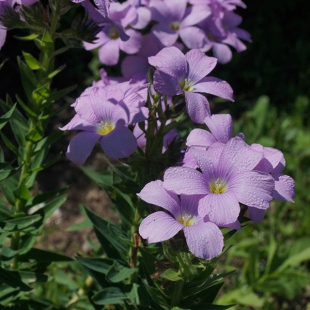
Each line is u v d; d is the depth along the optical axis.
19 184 0.41
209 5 0.43
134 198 0.39
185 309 0.33
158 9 0.42
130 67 0.42
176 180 0.30
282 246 0.62
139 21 0.41
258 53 0.94
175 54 0.34
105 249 0.40
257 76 0.91
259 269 0.58
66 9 0.36
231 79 0.91
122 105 0.33
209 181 0.31
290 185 0.31
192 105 0.33
